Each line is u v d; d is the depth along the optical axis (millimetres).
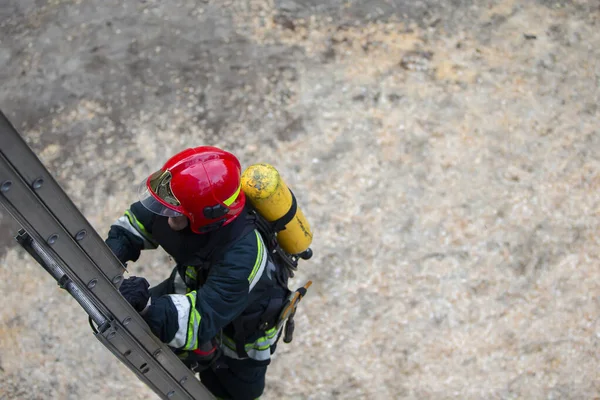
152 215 2355
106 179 4398
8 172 1428
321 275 3920
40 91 4914
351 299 3830
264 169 2357
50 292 3887
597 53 5223
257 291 2406
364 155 4477
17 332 3727
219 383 2955
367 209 4203
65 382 3545
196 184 2090
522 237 4082
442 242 4055
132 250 2445
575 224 4156
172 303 2105
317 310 3791
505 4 5547
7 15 5484
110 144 4574
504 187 4328
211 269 2248
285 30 5258
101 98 4836
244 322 2514
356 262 3971
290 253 2592
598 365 3582
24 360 3621
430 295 3838
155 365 2182
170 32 5242
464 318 3748
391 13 5406
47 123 4719
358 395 3494
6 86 4977
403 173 4387
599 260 3992
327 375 3562
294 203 2463
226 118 4691
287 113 4715
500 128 4660
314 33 5246
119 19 5355
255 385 2818
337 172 4387
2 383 3537
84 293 1782
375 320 3748
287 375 3566
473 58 5125
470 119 4707
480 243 4051
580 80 5016
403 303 3809
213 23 5293
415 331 3703
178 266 2428
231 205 2197
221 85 4883
